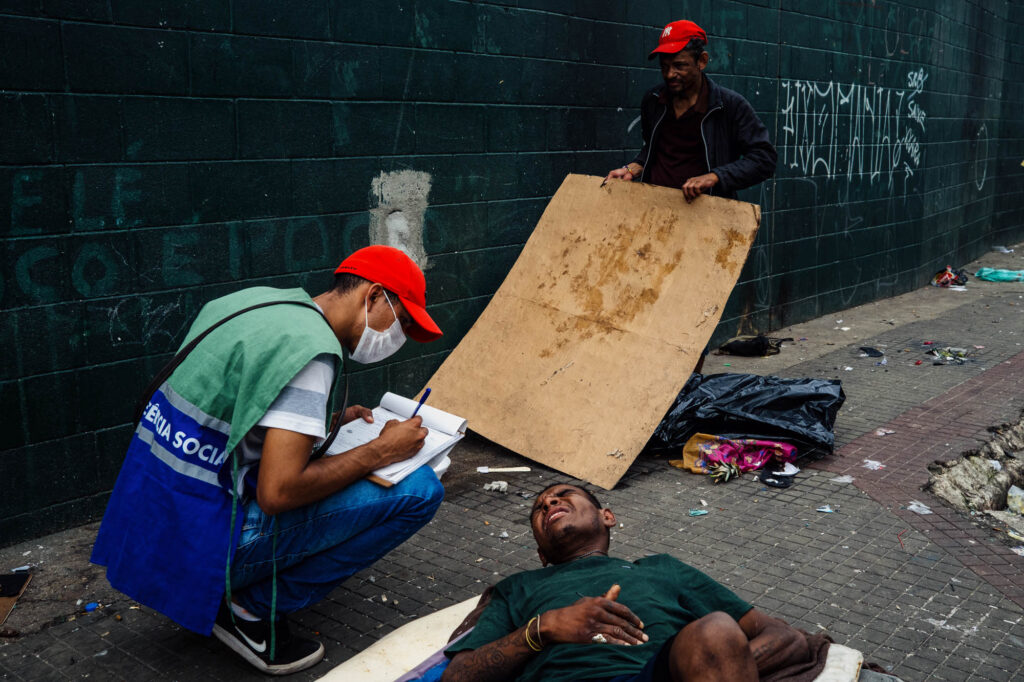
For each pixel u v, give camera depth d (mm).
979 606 3197
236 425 2451
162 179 3998
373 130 4828
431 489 2887
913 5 9742
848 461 4754
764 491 4355
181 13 3957
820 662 2322
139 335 4023
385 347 2822
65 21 3598
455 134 5266
